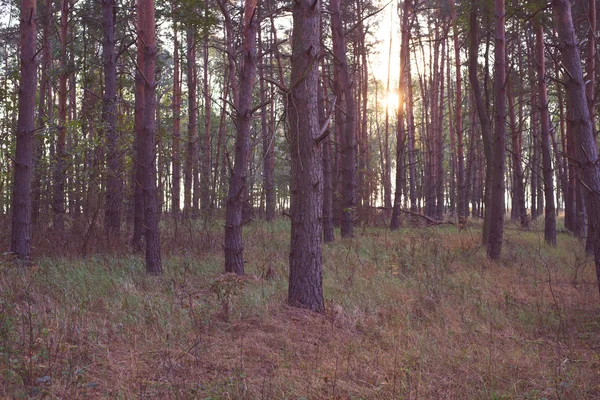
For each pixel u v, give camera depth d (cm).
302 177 723
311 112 726
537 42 1641
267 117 2580
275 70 2394
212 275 915
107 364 488
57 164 1223
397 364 512
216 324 627
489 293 863
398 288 844
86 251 1094
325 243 1431
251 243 1343
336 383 457
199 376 474
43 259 999
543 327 689
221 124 2358
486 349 574
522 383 480
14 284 741
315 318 672
